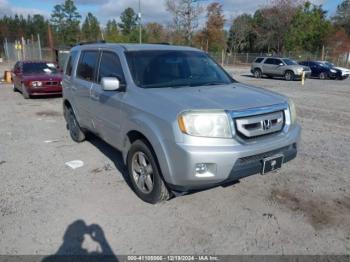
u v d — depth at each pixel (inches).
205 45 2192.4
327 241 128.3
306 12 2171.5
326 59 1633.9
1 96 530.3
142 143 150.7
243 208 152.6
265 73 997.8
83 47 231.9
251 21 2413.9
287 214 147.5
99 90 190.2
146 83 165.0
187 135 127.9
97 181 182.2
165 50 188.4
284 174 191.6
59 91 503.2
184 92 151.4
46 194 166.1
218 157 126.0
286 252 121.7
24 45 1582.2
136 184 162.1
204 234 132.3
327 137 276.1
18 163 211.2
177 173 131.7
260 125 138.0
